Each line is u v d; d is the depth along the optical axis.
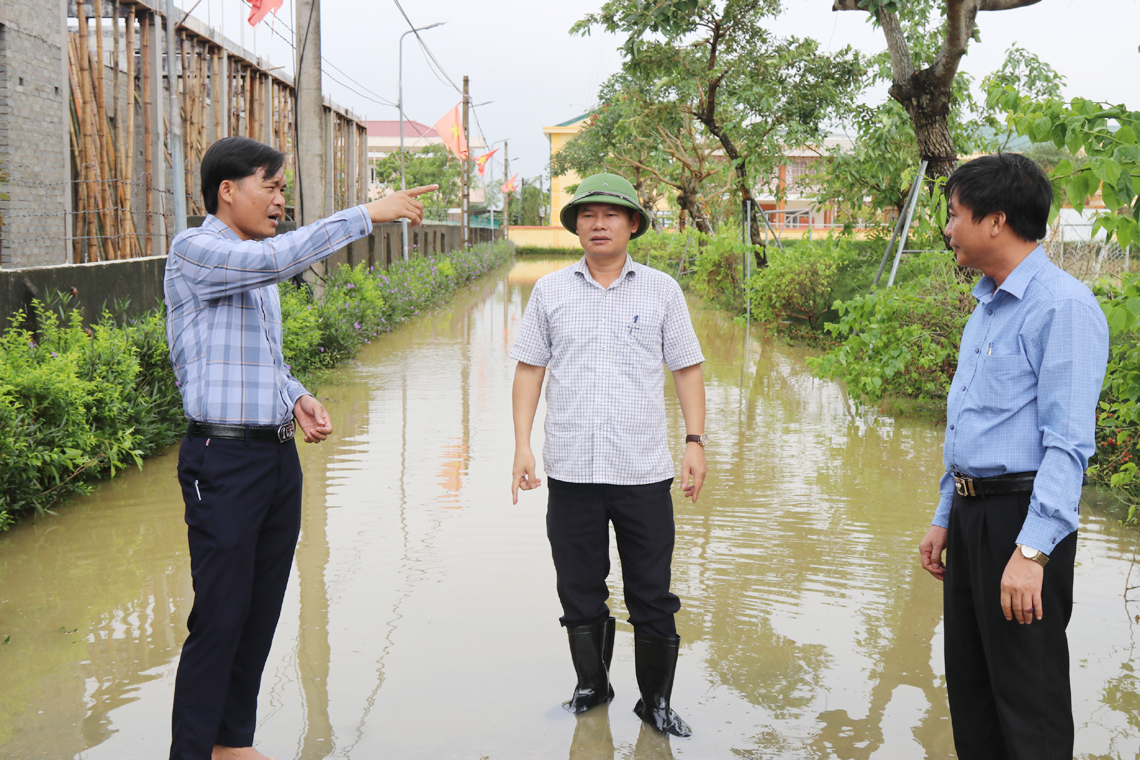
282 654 3.45
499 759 2.73
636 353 2.97
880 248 13.73
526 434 3.09
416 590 4.11
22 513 5.22
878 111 14.20
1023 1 8.87
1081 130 4.15
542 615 3.84
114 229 11.64
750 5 16.42
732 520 5.21
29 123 10.23
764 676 3.31
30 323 6.31
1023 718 2.24
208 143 15.24
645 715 2.96
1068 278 2.22
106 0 11.58
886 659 3.46
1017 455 2.22
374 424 7.76
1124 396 4.98
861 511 5.40
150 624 3.74
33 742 2.80
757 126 17.30
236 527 2.52
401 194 2.67
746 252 16.72
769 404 8.88
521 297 22.73
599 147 23.38
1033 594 2.11
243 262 2.48
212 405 2.54
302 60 11.81
